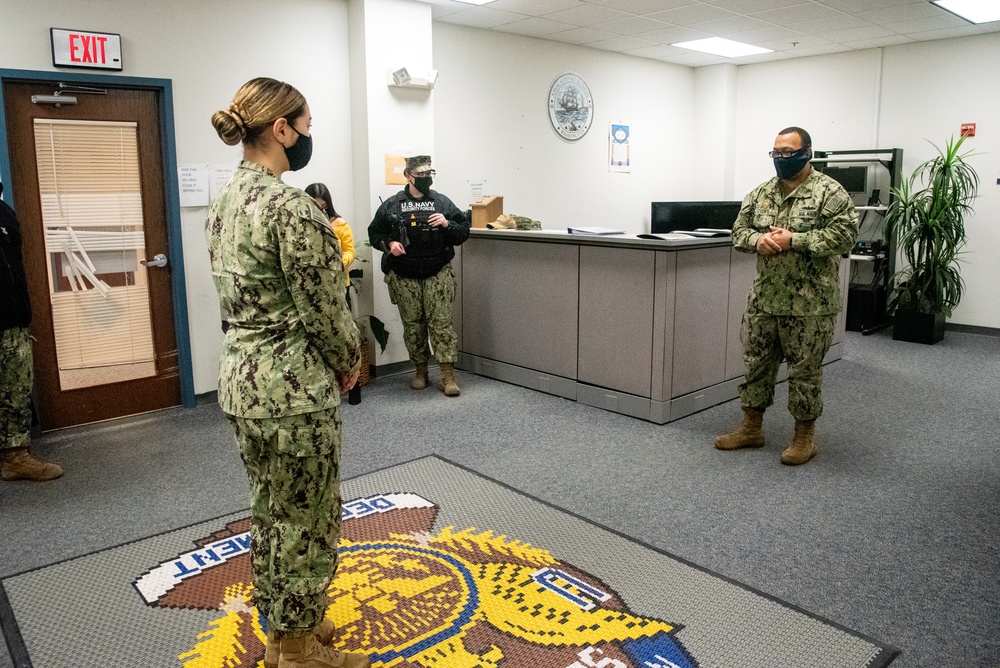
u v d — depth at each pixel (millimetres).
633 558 2475
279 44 4469
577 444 3613
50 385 3893
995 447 3555
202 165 4215
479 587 2291
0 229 3002
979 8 5285
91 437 3811
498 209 5105
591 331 4188
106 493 3080
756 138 7703
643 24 5789
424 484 3117
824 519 2773
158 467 3377
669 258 3715
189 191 4176
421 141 5059
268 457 1622
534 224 5066
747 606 2180
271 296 1578
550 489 3068
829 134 7184
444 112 5758
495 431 3824
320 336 1591
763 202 3271
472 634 2043
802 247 3004
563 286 4312
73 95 3768
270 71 4449
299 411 1582
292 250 1523
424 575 2365
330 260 1578
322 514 1692
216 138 4258
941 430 3814
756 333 3316
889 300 6777
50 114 3721
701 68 7801
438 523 2744
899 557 2477
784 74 7395
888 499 2951
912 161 6707
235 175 1658
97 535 2691
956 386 4688
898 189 6461
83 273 3941
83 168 3867
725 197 7895
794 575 2361
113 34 3791
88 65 3719
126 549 2574
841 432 3787
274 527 1667
